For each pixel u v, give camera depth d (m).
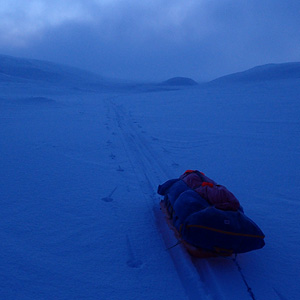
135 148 8.96
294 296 2.70
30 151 7.91
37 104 22.09
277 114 15.87
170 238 3.68
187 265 3.08
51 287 2.63
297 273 3.05
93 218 4.12
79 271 2.90
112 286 2.71
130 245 3.46
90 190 5.23
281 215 4.46
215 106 20.83
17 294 2.51
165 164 7.21
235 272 3.03
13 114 15.91
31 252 3.18
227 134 11.28
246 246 2.91
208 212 2.97
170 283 2.81
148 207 4.61
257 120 14.34
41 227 3.78
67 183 5.55
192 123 14.01
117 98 34.12
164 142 9.91
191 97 29.53
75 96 39.16
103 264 3.04
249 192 5.43
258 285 2.84
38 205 4.46
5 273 2.78
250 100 23.34
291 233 3.90
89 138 10.09
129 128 12.70
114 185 5.57
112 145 9.13
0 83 50.22
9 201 4.56
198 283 2.80
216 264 3.16
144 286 2.74
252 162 7.50
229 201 3.20
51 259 3.08
